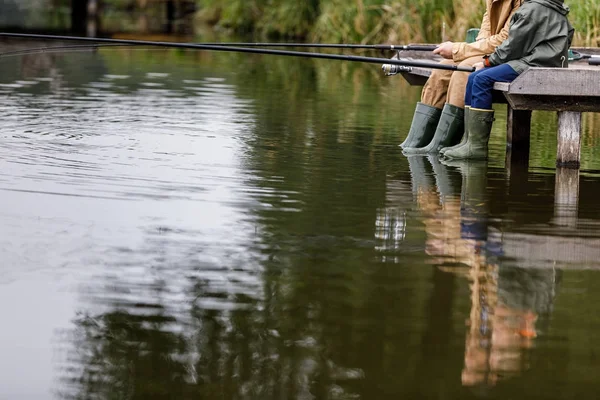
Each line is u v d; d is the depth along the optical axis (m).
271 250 7.11
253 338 5.46
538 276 6.63
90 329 5.56
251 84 20.03
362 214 8.34
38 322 5.64
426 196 9.20
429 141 12.41
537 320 5.79
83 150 11.19
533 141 13.29
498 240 7.54
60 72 20.98
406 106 16.92
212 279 6.42
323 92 18.95
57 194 8.70
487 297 6.15
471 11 23.80
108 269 6.58
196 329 5.57
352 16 28.80
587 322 5.78
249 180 9.69
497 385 4.91
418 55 14.49
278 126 13.91
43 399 4.75
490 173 10.62
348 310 5.90
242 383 4.91
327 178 9.99
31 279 6.33
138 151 11.27
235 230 7.64
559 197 9.30
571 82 10.77
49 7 46.84
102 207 8.26
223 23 36.22
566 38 11.27
